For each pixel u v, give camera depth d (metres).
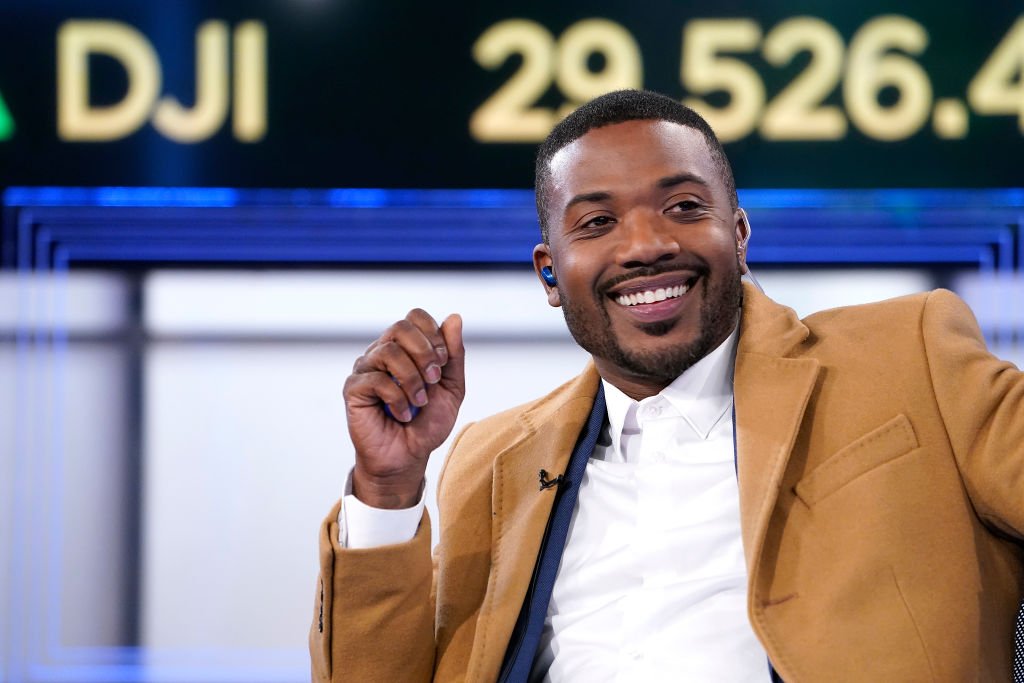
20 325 11.44
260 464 11.45
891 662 3.64
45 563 11.40
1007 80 10.89
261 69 11.28
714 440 4.40
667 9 11.05
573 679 4.28
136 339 11.50
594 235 4.36
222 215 11.32
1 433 11.41
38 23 11.36
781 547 3.90
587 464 4.59
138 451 11.48
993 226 10.95
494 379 11.34
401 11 11.26
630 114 4.39
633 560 4.31
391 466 4.36
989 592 3.85
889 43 10.95
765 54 10.98
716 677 4.03
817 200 10.95
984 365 3.98
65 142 11.32
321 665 4.46
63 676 11.31
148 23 11.33
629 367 4.40
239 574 11.38
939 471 3.90
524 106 11.15
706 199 4.31
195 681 11.30
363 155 11.23
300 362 11.49
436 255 11.36
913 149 10.93
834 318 4.40
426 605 4.50
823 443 4.02
